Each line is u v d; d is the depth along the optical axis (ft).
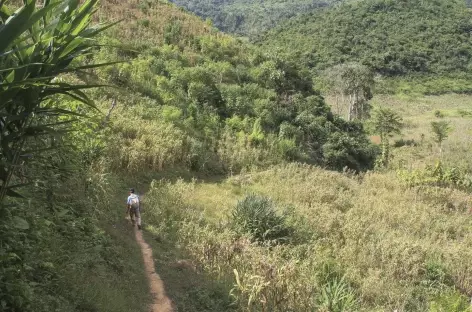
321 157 95.81
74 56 13.69
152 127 65.92
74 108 29.12
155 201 44.16
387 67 325.62
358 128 119.65
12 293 14.46
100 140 42.52
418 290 36.09
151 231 35.99
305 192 59.93
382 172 94.89
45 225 20.15
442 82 313.73
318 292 29.78
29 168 19.26
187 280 27.76
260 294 25.44
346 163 97.96
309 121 101.35
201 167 67.82
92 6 13.43
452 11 415.03
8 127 13.50
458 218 58.34
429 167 83.82
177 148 65.87
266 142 84.74
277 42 383.65
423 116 226.17
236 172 73.67
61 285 18.52
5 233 15.16
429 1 423.64
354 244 42.63
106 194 34.19
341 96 230.68
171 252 32.09
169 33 112.78
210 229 40.40
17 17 10.62
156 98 80.79
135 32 107.14
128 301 22.24
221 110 90.38
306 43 362.94
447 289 36.83
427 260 41.39
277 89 111.14
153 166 59.77
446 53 349.41
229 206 50.14
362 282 35.19
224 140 80.59
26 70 12.12
